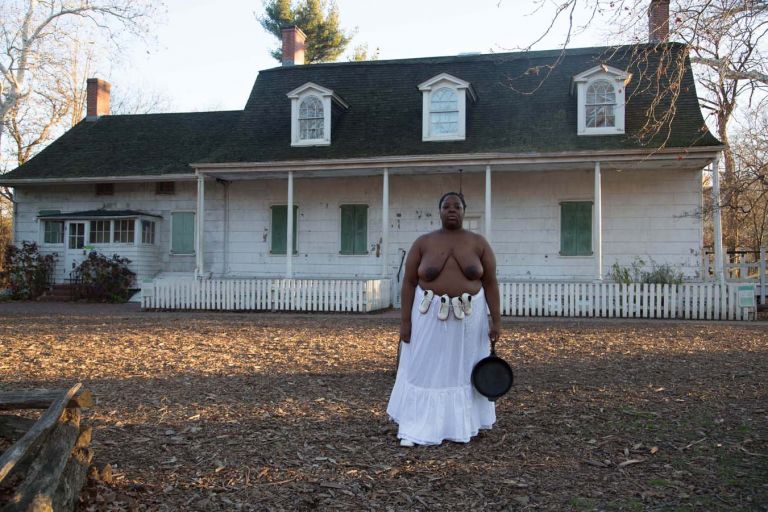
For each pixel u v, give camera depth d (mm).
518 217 17688
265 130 19188
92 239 20078
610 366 8031
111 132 22641
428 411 4762
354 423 5363
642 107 16547
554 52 18891
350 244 18859
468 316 4723
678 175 16734
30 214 21047
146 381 7105
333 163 16656
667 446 4711
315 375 7477
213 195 19766
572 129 16625
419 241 4863
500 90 18438
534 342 10359
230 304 16797
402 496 3830
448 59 20000
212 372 7660
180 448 4699
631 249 16969
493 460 4434
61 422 3447
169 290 17031
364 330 12039
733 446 4676
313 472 4215
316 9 37094
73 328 12305
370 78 20000
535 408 5840
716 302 14328
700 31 7336
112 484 3904
